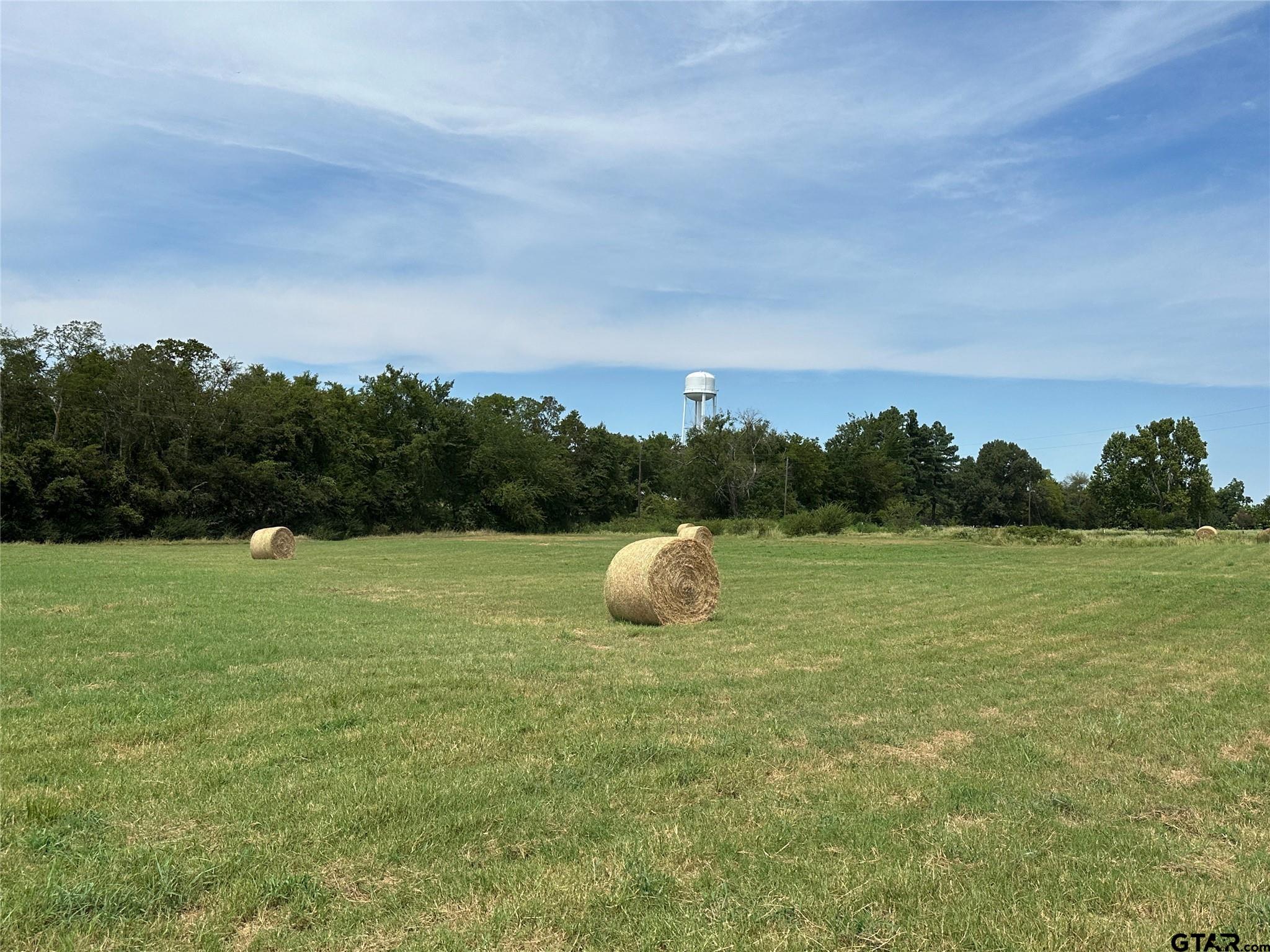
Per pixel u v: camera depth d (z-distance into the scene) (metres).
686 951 3.65
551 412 92.12
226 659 10.14
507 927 3.82
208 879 4.20
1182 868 4.58
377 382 70.19
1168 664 10.83
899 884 4.28
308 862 4.45
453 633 12.91
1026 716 7.96
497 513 76.19
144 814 5.07
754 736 7.06
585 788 5.69
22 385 47.50
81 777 5.74
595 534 71.94
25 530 44.97
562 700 8.27
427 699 8.23
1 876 4.19
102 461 48.41
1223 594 19.14
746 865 4.51
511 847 4.71
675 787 5.75
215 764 6.05
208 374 56.06
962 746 6.95
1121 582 22.27
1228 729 7.45
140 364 50.62
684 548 14.82
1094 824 5.19
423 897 4.11
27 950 3.57
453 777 5.86
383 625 13.60
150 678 9.01
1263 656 11.39
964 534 54.66
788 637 13.05
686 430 89.31
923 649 11.87
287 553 34.53
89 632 12.05
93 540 46.94
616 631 13.68
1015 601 17.98
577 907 4.00
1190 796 5.72
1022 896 4.19
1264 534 50.50
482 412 77.75
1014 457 116.31
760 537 57.34
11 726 6.99
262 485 55.44
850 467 96.50
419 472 70.19
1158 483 95.00
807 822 5.12
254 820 4.98
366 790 5.50
